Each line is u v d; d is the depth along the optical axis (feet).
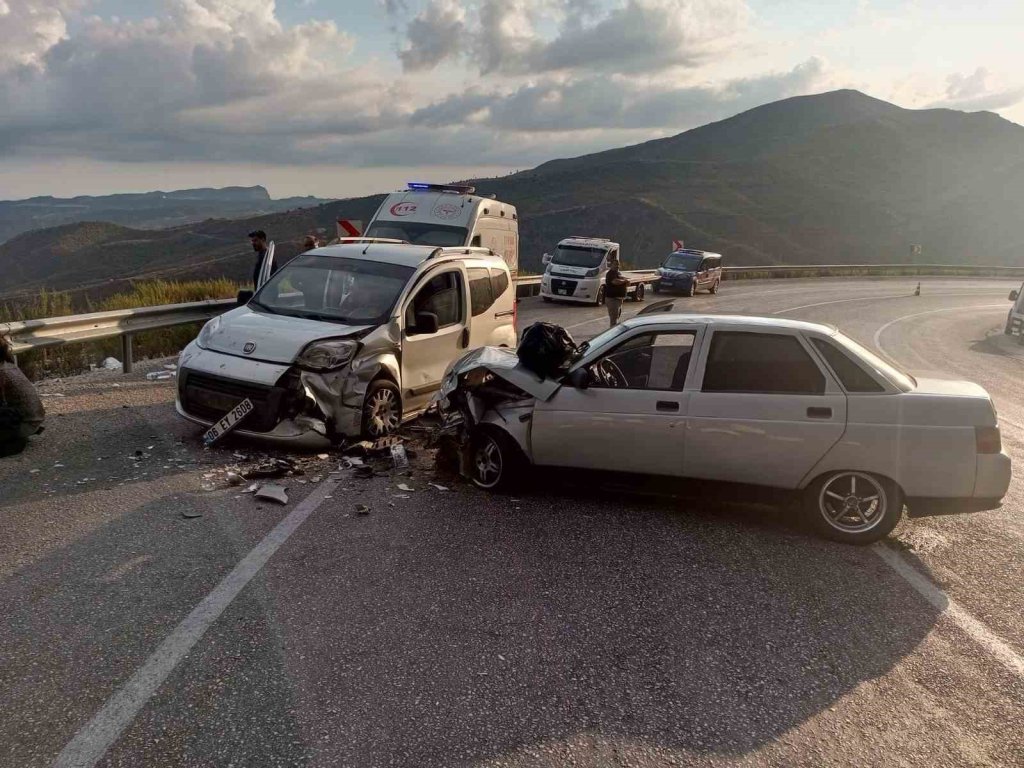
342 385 23.08
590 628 13.48
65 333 30.55
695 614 14.30
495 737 10.23
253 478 20.45
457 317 28.78
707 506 20.72
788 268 158.10
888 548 18.37
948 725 11.20
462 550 16.66
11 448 21.26
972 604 15.46
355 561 15.70
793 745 10.50
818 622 14.28
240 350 23.34
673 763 9.95
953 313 101.50
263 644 12.23
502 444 20.29
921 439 17.52
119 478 19.93
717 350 18.99
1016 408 39.65
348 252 28.35
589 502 20.48
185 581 14.32
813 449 18.01
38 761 9.26
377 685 11.28
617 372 19.74
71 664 11.36
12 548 15.34
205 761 9.42
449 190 52.95
